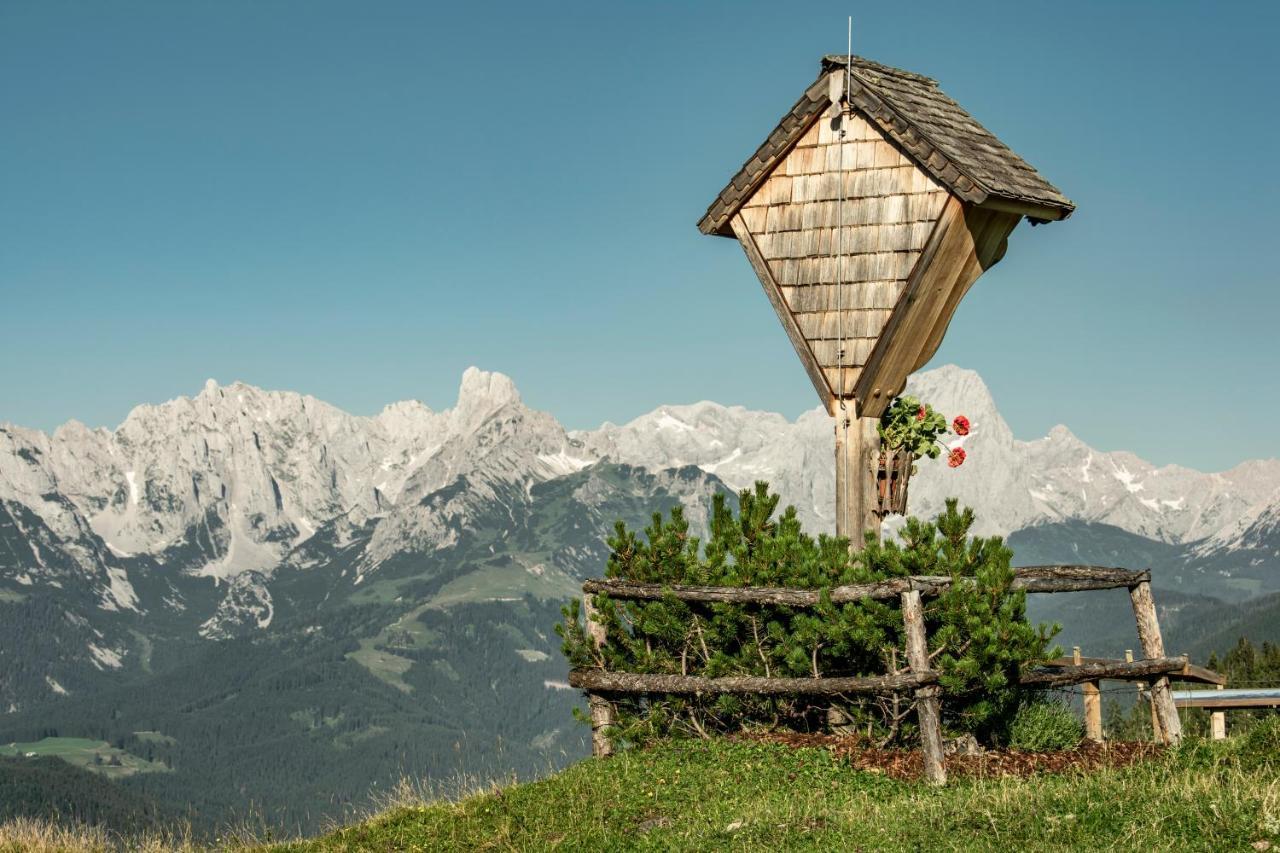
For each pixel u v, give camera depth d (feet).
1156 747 52.54
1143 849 38.52
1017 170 64.80
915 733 54.24
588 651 59.82
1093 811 41.83
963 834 41.86
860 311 64.23
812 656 55.31
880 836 42.55
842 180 65.10
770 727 57.41
